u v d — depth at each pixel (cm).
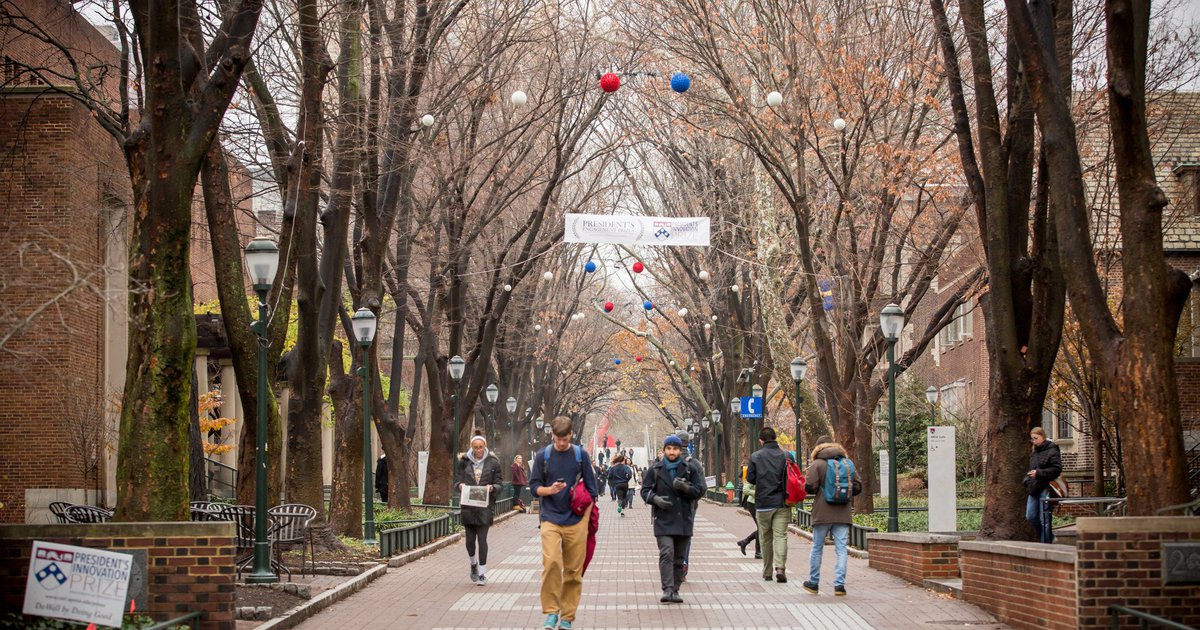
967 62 2761
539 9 3131
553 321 5769
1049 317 1836
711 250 4556
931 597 1691
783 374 3384
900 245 3022
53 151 2881
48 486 2894
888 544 2059
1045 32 1505
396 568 2230
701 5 2647
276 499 2112
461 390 3988
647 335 5916
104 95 2848
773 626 1412
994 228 1825
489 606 1631
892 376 2409
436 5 2661
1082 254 1449
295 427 2256
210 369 4519
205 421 3772
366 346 2573
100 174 3058
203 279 4494
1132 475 1366
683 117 2862
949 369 5584
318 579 1862
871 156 2986
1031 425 1852
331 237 2353
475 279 4553
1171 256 3394
